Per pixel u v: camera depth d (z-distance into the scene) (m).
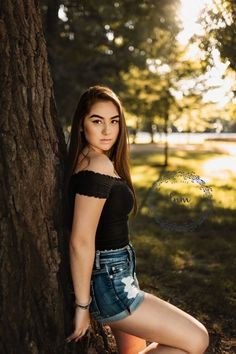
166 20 8.48
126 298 2.38
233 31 5.75
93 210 2.29
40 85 2.48
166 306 2.43
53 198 2.55
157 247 6.68
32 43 2.45
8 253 2.40
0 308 2.42
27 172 2.42
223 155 28.42
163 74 13.63
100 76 13.01
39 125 2.47
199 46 6.10
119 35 12.02
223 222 8.27
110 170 2.38
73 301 2.73
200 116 14.56
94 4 9.50
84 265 2.30
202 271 5.64
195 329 2.39
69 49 11.74
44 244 2.51
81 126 2.54
